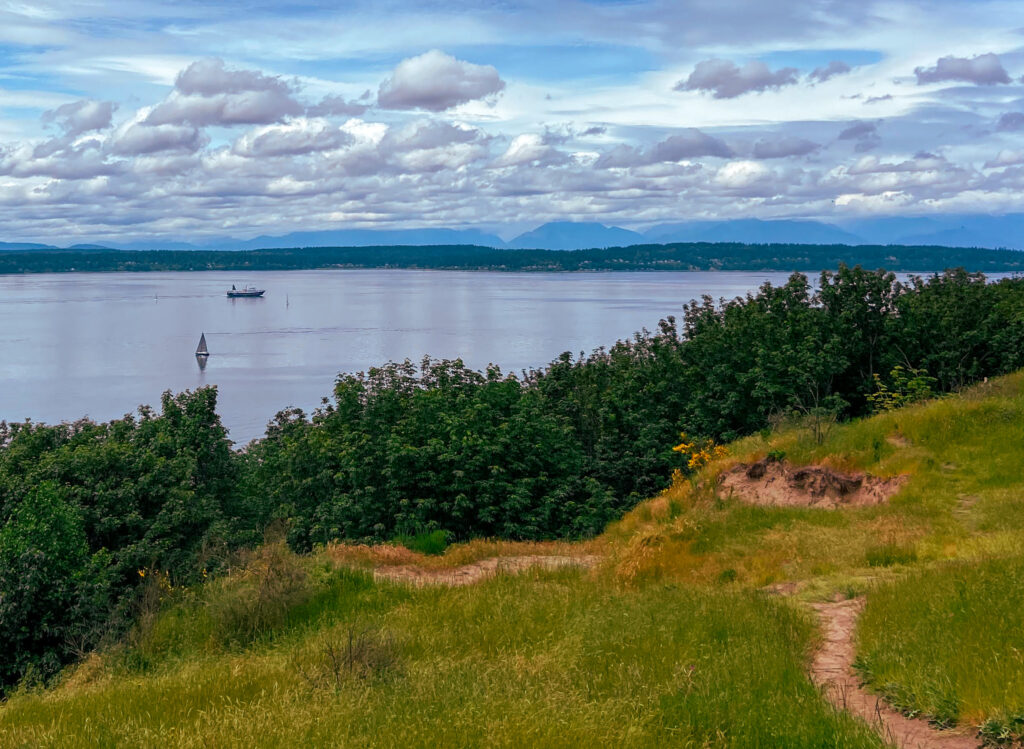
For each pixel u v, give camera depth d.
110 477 20.12
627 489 29.52
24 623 16.02
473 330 194.38
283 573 13.88
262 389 113.75
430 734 6.67
